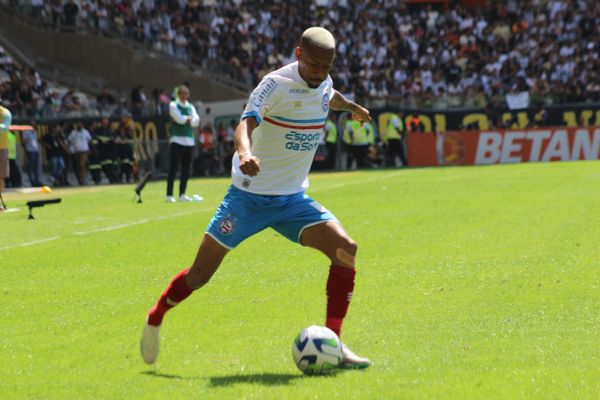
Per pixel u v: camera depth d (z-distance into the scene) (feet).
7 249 96.02
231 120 283.18
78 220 125.59
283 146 46.52
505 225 107.45
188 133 153.48
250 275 77.61
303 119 46.29
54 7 309.01
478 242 94.12
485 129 285.84
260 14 344.90
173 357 49.73
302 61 45.11
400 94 318.65
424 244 94.02
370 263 82.94
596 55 331.57
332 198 155.53
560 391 39.68
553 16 348.79
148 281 76.59
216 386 42.55
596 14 343.05
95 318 61.82
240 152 42.73
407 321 57.98
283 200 47.06
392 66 331.36
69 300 68.64
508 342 50.83
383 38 345.72
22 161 218.79
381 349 49.93
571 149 277.85
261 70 327.67
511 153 280.10
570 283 69.62
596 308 60.44
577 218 111.55
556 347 49.14
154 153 253.03
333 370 44.65
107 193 182.29
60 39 307.37
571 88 305.73
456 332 54.13
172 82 312.29
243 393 40.86
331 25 346.13
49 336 56.34
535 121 286.25
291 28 346.13
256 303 65.46
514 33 344.90
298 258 86.69
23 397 41.57
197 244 98.37
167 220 122.42
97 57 309.22
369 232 105.09
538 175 200.13
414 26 349.82
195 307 64.44
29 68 271.90
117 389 42.60
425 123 287.89
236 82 321.11
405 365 45.78
